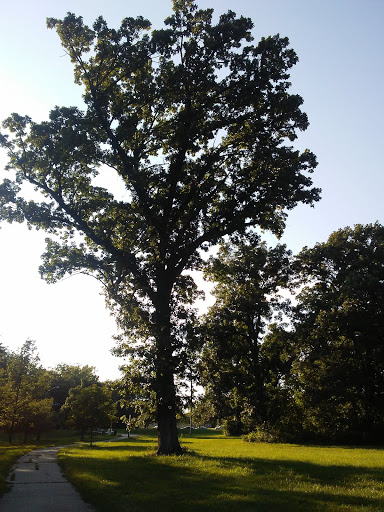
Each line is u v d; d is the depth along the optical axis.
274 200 21.23
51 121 20.67
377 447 32.94
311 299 42.53
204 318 27.81
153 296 21.39
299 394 43.09
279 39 21.84
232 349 30.44
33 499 10.40
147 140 22.81
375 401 39.91
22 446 37.78
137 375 20.11
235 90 21.61
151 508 8.98
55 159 20.28
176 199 21.61
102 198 21.25
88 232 21.67
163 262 21.31
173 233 21.58
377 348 38.53
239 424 65.81
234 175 22.31
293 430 42.97
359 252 43.28
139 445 40.28
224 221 21.73
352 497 9.81
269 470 14.76
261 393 43.75
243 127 22.75
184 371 19.98
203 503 9.39
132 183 20.80
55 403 89.38
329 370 39.50
